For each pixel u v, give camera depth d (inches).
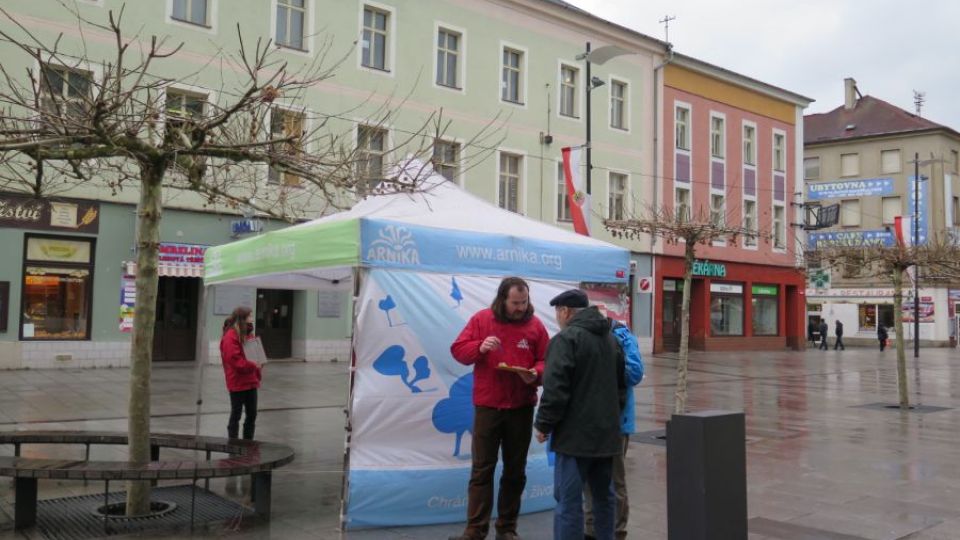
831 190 1481.3
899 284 600.4
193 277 802.2
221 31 775.7
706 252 1311.5
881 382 831.1
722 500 185.0
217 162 495.8
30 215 691.4
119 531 229.3
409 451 243.1
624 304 300.4
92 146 230.2
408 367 244.5
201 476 221.8
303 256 257.6
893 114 2122.3
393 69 914.7
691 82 1306.6
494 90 1023.6
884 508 280.8
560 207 1102.4
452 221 266.4
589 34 1146.0
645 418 519.2
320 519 247.1
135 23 724.7
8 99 218.4
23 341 697.0
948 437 447.5
